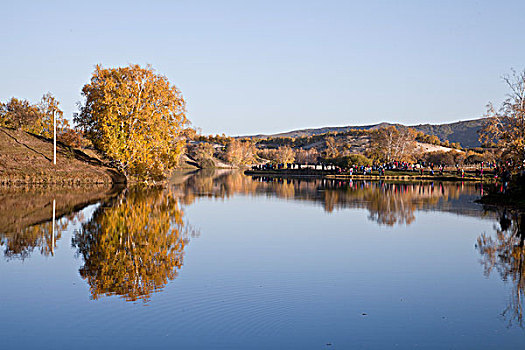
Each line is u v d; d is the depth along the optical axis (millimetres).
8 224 21172
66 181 47938
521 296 11312
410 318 9773
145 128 49969
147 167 48438
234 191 43219
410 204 32000
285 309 10180
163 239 18031
